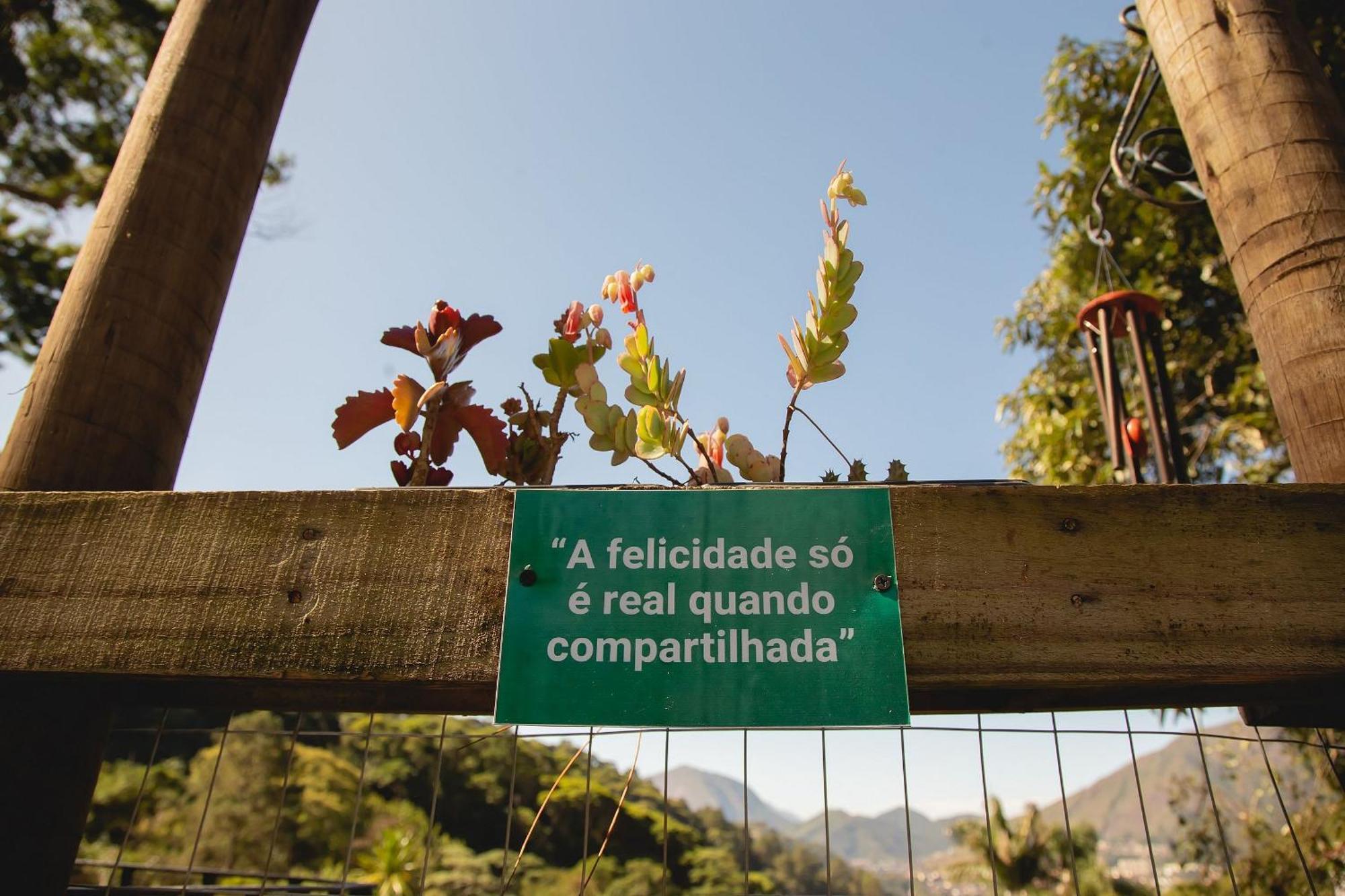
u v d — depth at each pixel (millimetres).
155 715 1534
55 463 1132
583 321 1460
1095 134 5566
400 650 953
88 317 1213
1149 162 2799
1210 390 5227
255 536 1022
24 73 5199
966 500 993
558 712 906
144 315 1229
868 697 903
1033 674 918
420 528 1012
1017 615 941
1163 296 5148
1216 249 5199
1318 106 1304
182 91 1361
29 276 5281
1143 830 1116
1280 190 1258
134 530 1036
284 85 1491
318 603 982
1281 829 4430
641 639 937
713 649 931
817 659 924
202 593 997
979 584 954
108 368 1191
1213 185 1364
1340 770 1193
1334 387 1129
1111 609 941
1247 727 1308
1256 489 999
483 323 1311
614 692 914
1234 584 953
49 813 1042
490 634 953
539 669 927
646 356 1304
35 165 5328
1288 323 1199
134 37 5363
